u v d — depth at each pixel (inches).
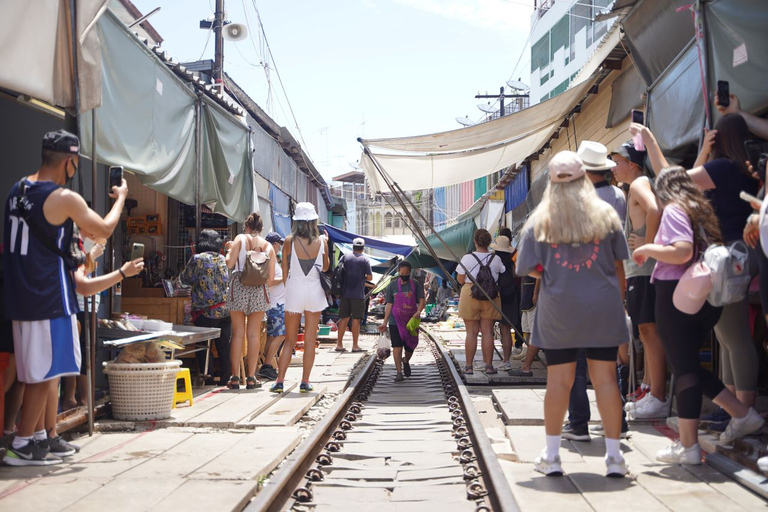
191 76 399.5
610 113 456.4
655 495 175.3
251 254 376.5
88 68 255.6
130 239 501.4
